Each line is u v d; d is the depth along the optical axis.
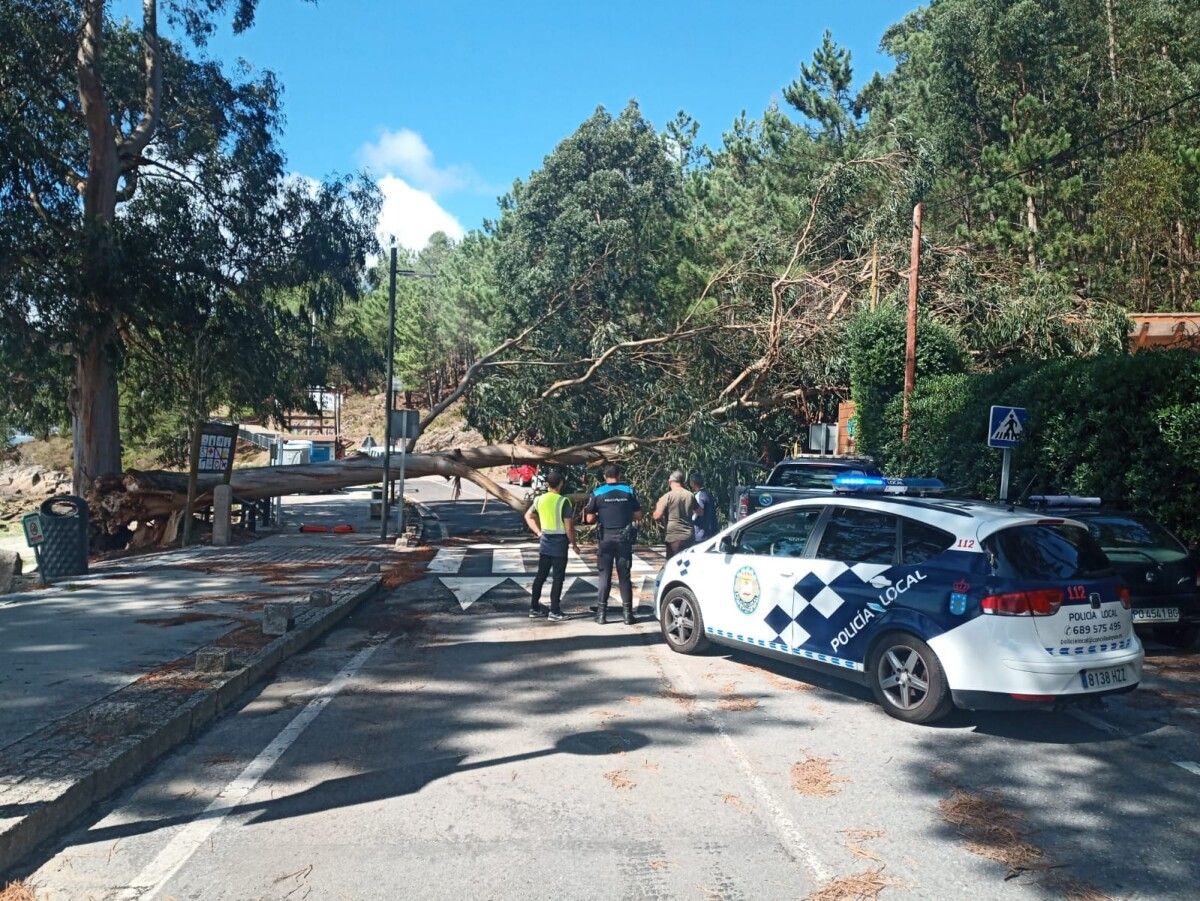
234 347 20.55
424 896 3.97
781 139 38.84
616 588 13.23
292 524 24.77
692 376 23.05
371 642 9.36
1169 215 27.89
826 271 22.86
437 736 6.23
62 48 18.94
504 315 26.70
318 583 12.62
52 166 18.22
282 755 5.82
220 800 5.07
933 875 4.21
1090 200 32.81
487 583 13.69
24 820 4.36
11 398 21.38
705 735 6.25
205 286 20.28
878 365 19.66
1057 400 13.10
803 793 5.20
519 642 9.35
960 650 6.12
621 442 22.22
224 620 9.64
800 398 24.28
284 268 22.19
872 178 23.69
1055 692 5.93
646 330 24.69
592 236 24.98
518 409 23.69
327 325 23.78
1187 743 6.20
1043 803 5.10
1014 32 34.84
